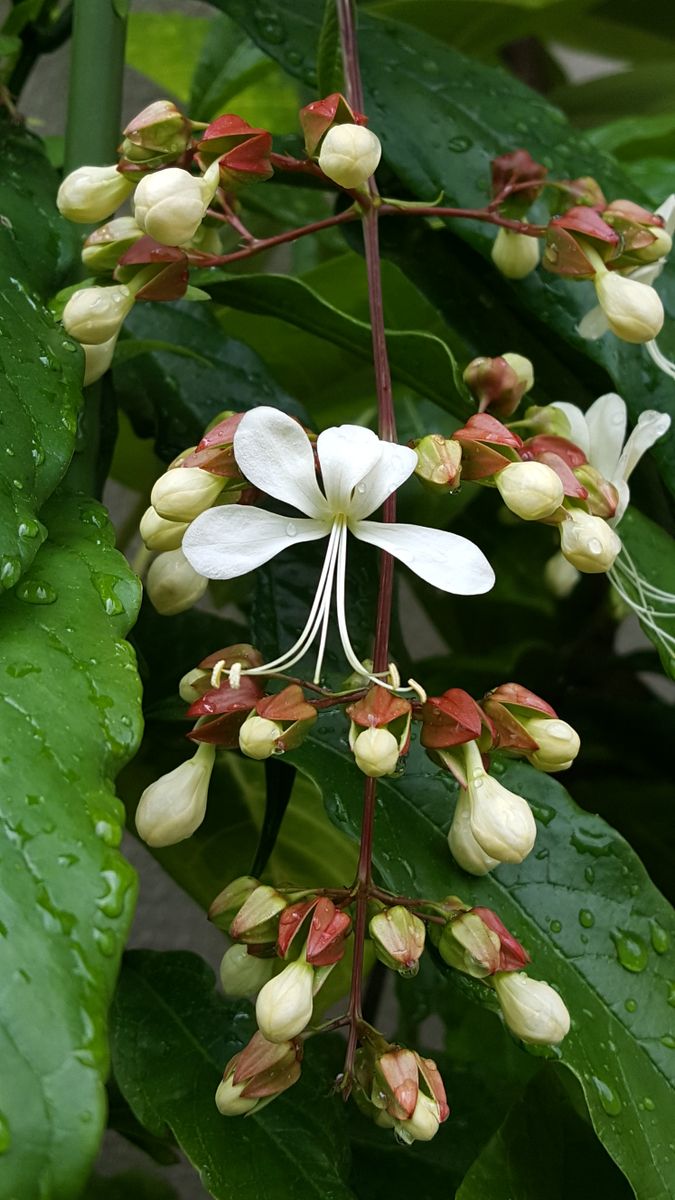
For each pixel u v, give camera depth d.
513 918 0.14
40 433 0.12
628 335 0.15
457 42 0.27
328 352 0.25
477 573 0.12
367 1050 0.12
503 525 0.30
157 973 0.15
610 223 0.15
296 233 0.15
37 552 0.12
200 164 0.14
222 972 0.13
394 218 0.19
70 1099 0.08
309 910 0.12
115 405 0.17
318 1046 0.19
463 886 0.14
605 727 0.25
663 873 0.22
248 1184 0.13
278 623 0.16
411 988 0.22
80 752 0.10
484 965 0.12
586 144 0.19
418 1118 0.12
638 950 0.14
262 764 0.20
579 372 0.19
